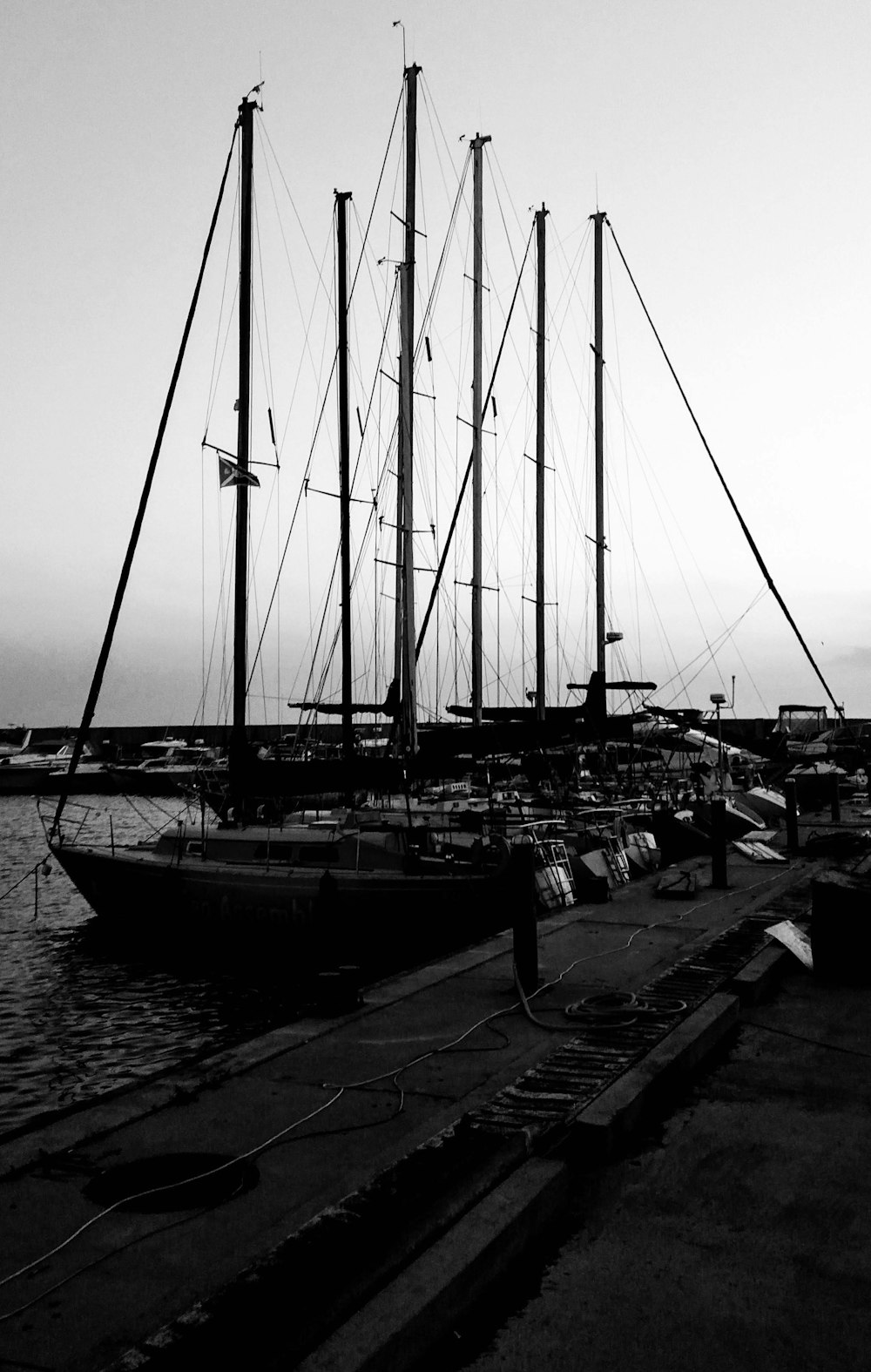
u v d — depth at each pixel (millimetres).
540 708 25672
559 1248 4250
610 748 27234
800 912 12250
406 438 25781
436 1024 7914
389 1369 3193
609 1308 3771
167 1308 3768
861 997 8547
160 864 18516
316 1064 6871
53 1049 13688
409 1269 3645
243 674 22438
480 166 31234
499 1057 6992
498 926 15297
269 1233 4234
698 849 21781
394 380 27453
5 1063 13102
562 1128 5047
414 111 26438
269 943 17094
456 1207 4094
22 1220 4523
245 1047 7285
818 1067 6715
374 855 17125
